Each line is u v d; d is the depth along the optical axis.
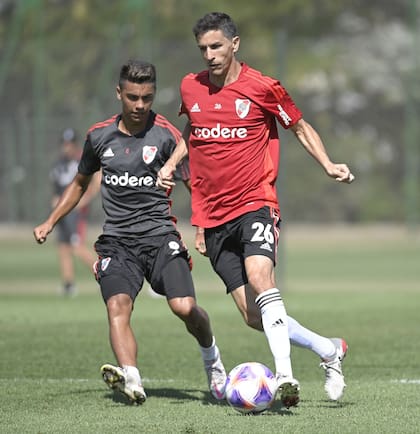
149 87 23.55
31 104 95.12
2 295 54.94
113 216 24.55
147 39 93.94
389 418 20.75
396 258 83.25
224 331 38.19
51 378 27.14
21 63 95.75
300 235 103.44
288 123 22.83
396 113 104.25
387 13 121.94
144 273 24.50
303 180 103.25
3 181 95.50
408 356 31.47
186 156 23.77
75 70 95.44
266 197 22.88
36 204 94.88
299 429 19.58
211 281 65.44
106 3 115.44
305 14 120.12
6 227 95.81
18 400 23.48
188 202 99.38
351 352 32.41
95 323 40.53
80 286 61.59
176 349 33.41
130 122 24.19
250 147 22.86
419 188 101.38
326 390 22.64
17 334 36.94
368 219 104.19
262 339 35.84
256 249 22.25
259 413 21.42
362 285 61.94
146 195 24.38
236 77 22.95
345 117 105.25
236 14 119.75
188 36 110.56
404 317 42.72
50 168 94.44
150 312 45.28
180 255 24.25
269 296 21.73
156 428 19.89
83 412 21.89
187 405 22.94
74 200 25.33
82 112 94.56
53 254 86.56
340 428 19.67
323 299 51.75
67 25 113.94
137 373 22.47
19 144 95.12
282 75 56.69
